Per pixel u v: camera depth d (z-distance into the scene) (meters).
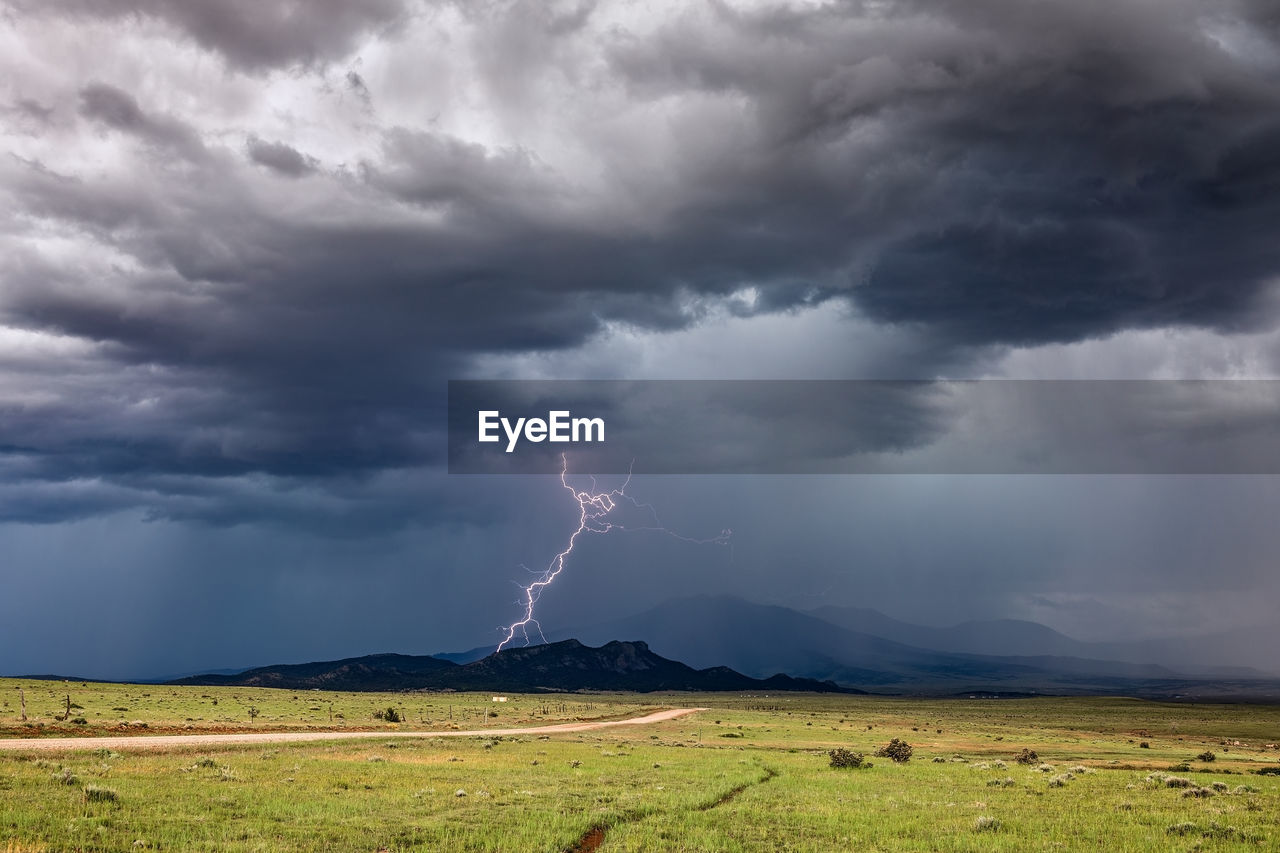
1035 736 127.31
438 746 65.69
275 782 38.03
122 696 134.88
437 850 25.56
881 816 33.50
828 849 27.34
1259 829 30.30
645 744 81.00
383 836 27.20
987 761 68.25
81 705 106.25
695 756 63.75
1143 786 45.19
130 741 56.19
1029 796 40.41
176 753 49.72
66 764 40.50
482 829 28.77
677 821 31.92
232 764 44.53
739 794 40.72
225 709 119.25
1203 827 30.39
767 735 108.19
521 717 147.12
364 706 157.88
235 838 26.11
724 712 192.12
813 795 40.25
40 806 28.41
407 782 40.16
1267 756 91.50
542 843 27.00
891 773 53.06
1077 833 29.88
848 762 57.25
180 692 162.62
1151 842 28.12
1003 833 29.88
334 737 70.94
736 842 27.91
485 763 52.09
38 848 23.08
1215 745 116.81
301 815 29.92
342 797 34.75
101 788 31.47
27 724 66.94
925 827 31.03
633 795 37.88
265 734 71.75
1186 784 45.31
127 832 25.92
